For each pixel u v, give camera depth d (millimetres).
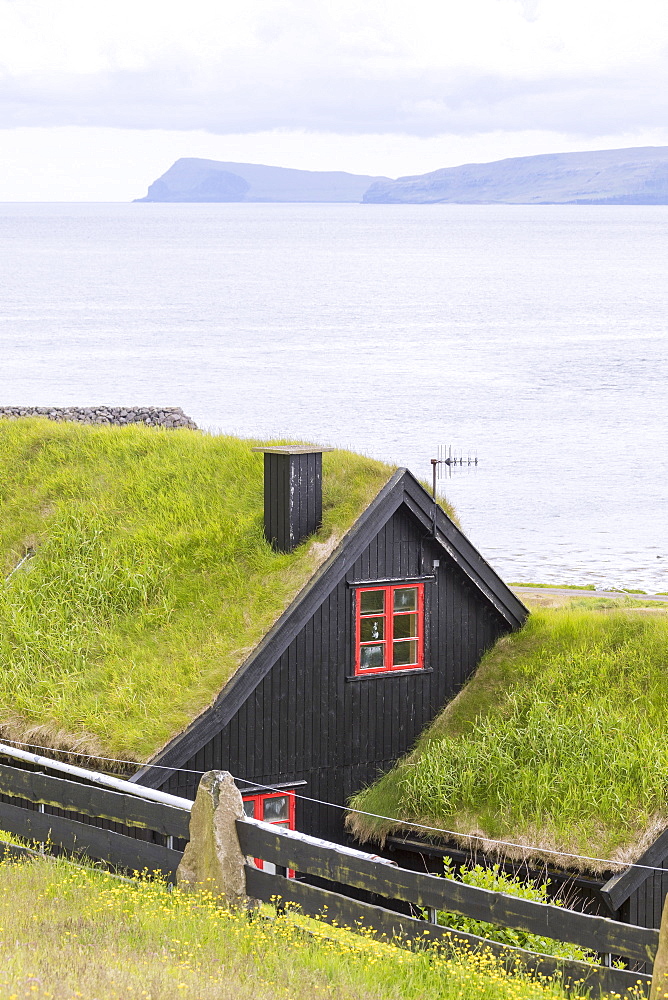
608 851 18438
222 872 11992
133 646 21156
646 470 108375
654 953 10250
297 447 22703
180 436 26500
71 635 21516
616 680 21984
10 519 24719
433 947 11328
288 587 21438
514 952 11227
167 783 19312
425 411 138500
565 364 182625
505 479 103438
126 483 24891
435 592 23250
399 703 22797
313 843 11648
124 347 193375
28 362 170125
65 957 9891
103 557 22938
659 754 19672
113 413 65750
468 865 19516
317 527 22484
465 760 20875
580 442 122125
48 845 14281
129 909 11773
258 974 10297
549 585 66312
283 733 21250
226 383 156125
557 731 20688
